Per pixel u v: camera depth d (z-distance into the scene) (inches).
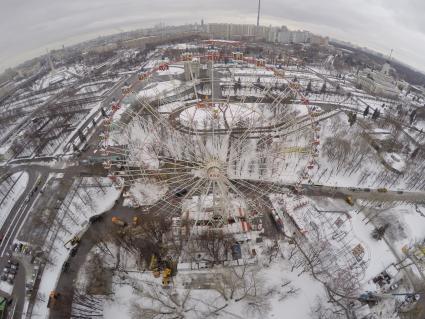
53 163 4995.1
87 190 4365.2
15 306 3038.9
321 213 4028.1
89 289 3068.4
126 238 3563.0
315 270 3299.7
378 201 4284.0
